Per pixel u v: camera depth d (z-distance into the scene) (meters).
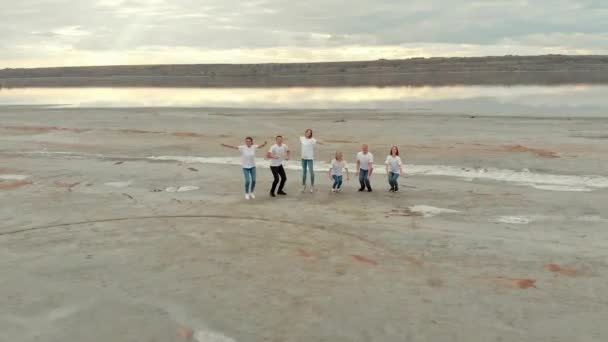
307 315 6.89
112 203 13.20
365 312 6.94
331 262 8.79
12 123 32.06
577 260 8.62
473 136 22.44
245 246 9.70
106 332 6.59
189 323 6.77
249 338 6.35
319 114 33.16
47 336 6.52
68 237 10.46
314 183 15.28
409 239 9.92
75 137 25.39
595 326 6.44
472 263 8.62
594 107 34.81
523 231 10.29
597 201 12.28
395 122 27.94
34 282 8.20
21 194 14.28
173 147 22.03
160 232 10.67
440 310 6.95
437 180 15.23
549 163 16.53
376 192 13.98
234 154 20.31
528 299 7.22
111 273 8.51
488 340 6.18
